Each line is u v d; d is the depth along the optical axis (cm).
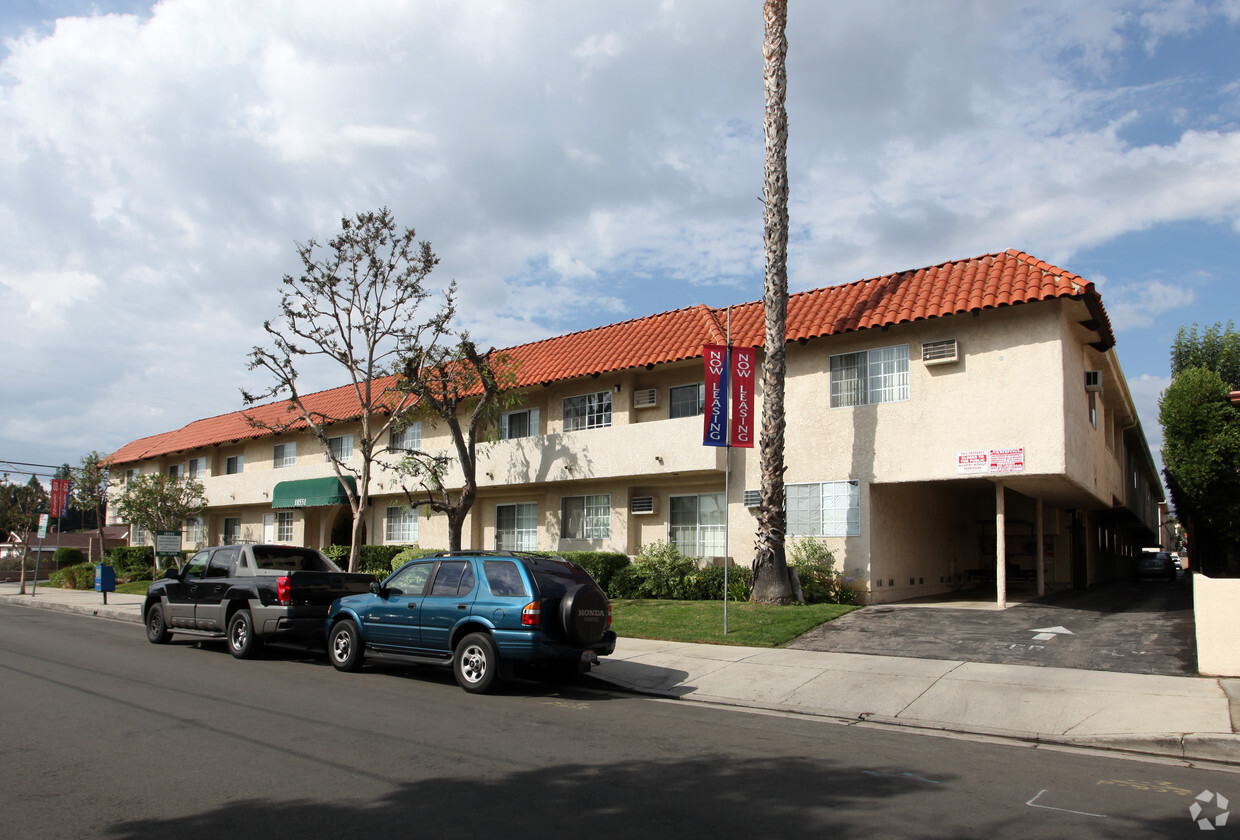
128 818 547
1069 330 1579
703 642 1352
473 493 2123
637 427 1995
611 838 517
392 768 669
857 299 1798
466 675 1042
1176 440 2247
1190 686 955
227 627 1375
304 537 3131
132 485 3222
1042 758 745
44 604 2448
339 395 3153
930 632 1338
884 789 630
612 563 2006
